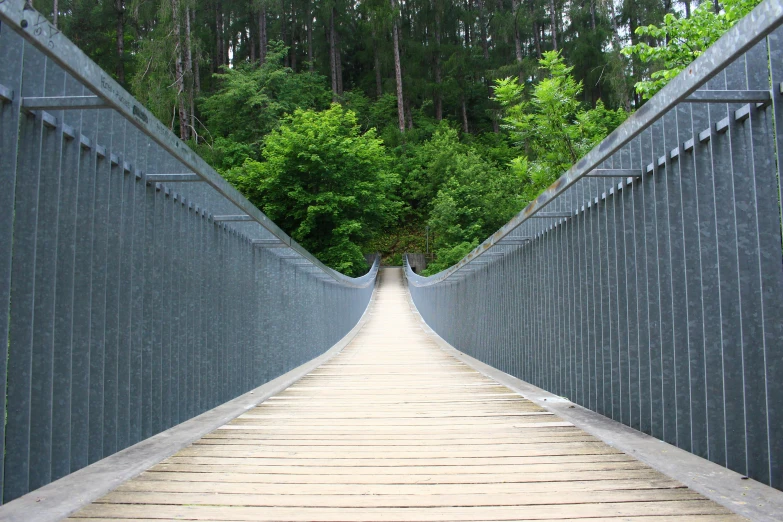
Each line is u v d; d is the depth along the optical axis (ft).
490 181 99.40
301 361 29.12
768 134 8.21
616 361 13.12
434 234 121.70
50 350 8.83
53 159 9.05
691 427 9.77
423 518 7.04
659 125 11.19
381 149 104.27
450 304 43.57
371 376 21.88
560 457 9.83
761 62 8.39
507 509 7.31
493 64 133.18
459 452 10.23
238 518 7.04
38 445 8.68
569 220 16.44
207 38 123.85
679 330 10.37
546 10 118.93
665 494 7.79
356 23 143.74
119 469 8.89
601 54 89.40
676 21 26.86
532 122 40.47
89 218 9.96
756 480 8.32
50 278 8.92
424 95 137.69
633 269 12.38
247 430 12.19
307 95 124.77
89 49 99.30
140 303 11.86
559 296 17.30
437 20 133.28
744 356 8.45
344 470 9.14
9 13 6.00
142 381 12.15
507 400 16.02
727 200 9.11
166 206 13.46
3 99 7.85
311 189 98.22
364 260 109.09
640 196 11.89
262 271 22.26
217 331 16.74
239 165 104.27
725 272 9.02
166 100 69.92
